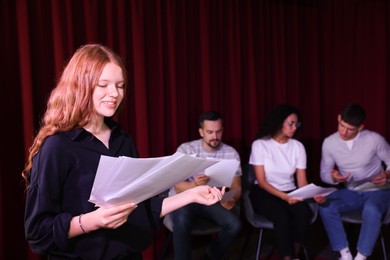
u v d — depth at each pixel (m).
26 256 2.37
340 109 4.00
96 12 2.54
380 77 3.72
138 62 2.74
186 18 3.04
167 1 2.88
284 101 3.65
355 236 3.34
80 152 1.05
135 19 2.71
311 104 3.93
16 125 2.30
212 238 3.23
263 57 3.46
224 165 2.15
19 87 2.30
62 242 1.00
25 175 1.12
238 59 3.30
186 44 3.04
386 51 3.68
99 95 1.06
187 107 3.06
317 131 3.93
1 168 2.24
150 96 2.90
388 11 3.65
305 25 3.83
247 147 3.48
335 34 3.95
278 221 2.50
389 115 3.75
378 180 2.62
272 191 2.67
